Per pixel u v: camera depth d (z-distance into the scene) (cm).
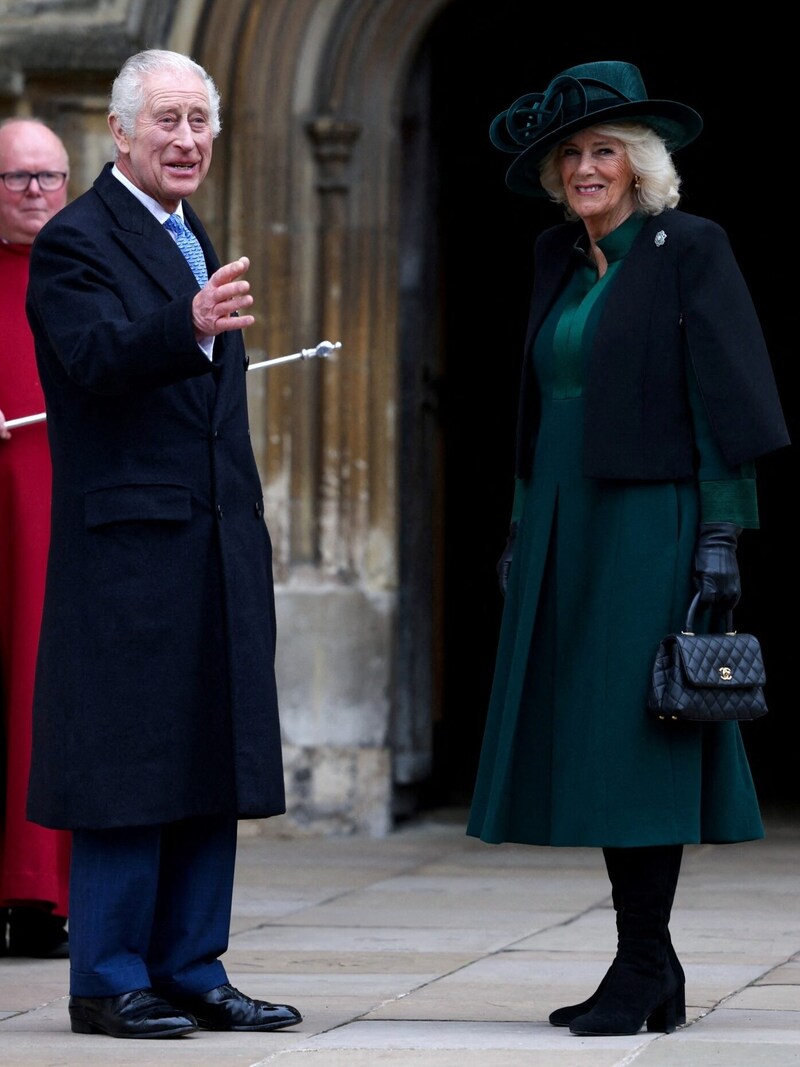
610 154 1435
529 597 1448
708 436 1412
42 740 1476
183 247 1512
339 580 2905
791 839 2828
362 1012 1548
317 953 1877
